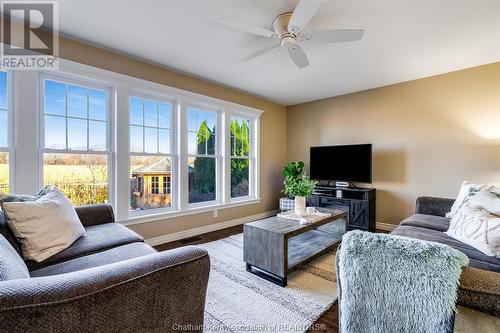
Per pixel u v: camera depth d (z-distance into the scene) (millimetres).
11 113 2232
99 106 2820
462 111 3324
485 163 3172
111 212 2271
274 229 2238
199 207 3721
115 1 1958
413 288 857
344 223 2990
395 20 2201
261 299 1921
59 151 2529
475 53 2842
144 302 857
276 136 5102
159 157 3357
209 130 3988
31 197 1757
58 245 1562
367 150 3943
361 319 969
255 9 2078
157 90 3188
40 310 654
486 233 1544
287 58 2996
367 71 3387
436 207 2721
